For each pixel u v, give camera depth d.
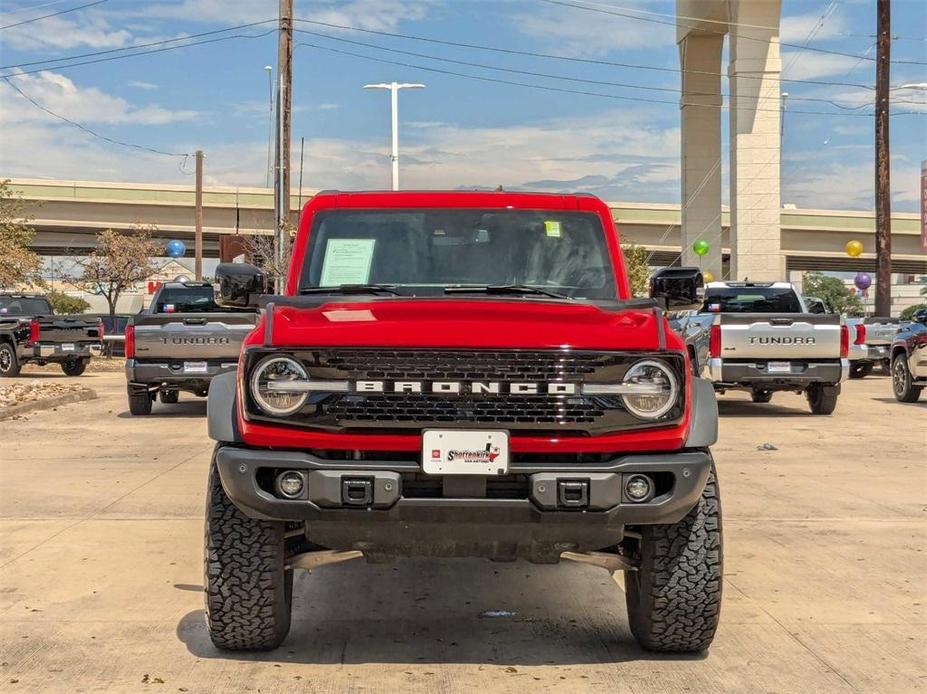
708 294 17.41
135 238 51.44
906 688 4.44
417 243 5.68
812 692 4.38
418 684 4.44
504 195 5.79
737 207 43.78
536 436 4.18
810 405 16.11
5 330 24.61
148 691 4.32
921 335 17.22
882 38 29.19
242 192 67.69
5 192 36.09
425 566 6.57
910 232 75.62
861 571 6.44
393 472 4.14
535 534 4.23
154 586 5.96
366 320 4.26
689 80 51.66
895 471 10.35
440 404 4.16
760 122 43.59
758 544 7.17
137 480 9.57
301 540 4.92
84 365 25.66
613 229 5.75
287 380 4.18
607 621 5.39
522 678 4.52
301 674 4.54
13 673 4.54
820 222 75.00
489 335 4.17
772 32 43.25
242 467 4.18
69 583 6.02
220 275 5.30
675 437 4.26
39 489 9.08
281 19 25.41
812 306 18.95
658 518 4.21
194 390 16.19
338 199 5.77
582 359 4.19
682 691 4.38
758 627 5.30
